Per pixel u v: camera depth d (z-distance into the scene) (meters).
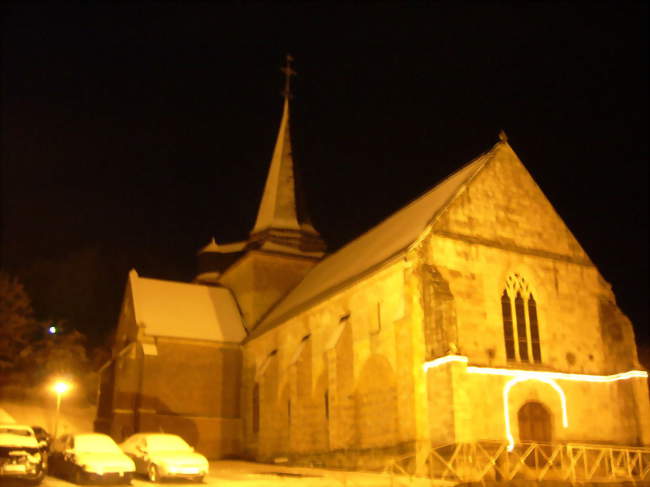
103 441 24.75
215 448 43.06
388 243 33.31
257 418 42.16
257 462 39.75
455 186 31.78
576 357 30.45
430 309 27.16
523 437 27.36
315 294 37.88
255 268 49.53
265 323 44.88
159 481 23.55
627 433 29.39
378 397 29.89
